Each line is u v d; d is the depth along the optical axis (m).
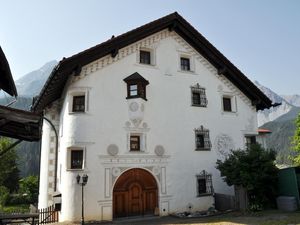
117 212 16.23
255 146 17.62
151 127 17.77
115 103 17.12
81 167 15.96
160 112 18.31
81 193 15.34
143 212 16.83
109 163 16.22
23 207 32.69
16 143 9.65
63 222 14.98
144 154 17.20
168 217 16.42
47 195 18.72
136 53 18.50
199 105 19.91
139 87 17.53
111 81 17.31
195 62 20.64
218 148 19.92
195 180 18.52
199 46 20.70
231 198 17.86
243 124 21.53
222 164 17.58
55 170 19.00
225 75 21.67
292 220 13.02
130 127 17.14
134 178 16.97
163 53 19.48
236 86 22.00
